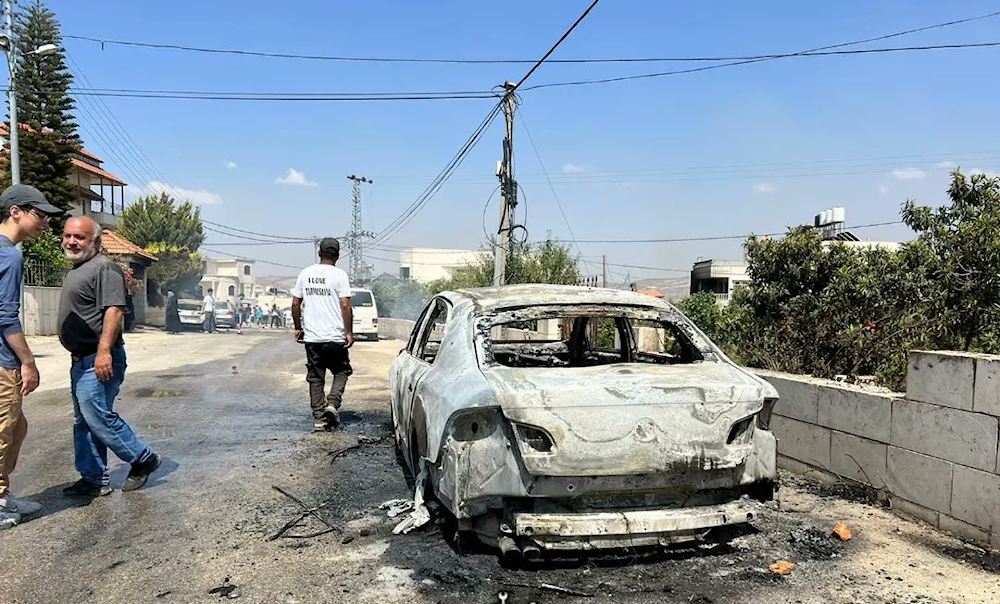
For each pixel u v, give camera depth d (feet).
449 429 11.39
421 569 11.47
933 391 13.05
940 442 12.91
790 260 22.36
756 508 11.40
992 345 18.48
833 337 19.19
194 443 21.12
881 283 20.24
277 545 12.66
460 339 13.17
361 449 20.39
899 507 13.87
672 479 10.96
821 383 16.17
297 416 25.73
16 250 13.79
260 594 10.62
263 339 74.38
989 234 18.42
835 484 15.58
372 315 75.20
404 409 16.05
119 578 11.25
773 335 20.85
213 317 93.76
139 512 14.57
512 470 10.71
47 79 90.74
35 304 66.39
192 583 11.03
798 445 16.74
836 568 11.39
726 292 116.47
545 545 10.74
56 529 13.55
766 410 11.85
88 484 15.70
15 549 12.52
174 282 139.64
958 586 10.68
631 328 18.26
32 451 19.83
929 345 18.22
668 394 11.00
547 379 11.25
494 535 11.57
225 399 29.78
